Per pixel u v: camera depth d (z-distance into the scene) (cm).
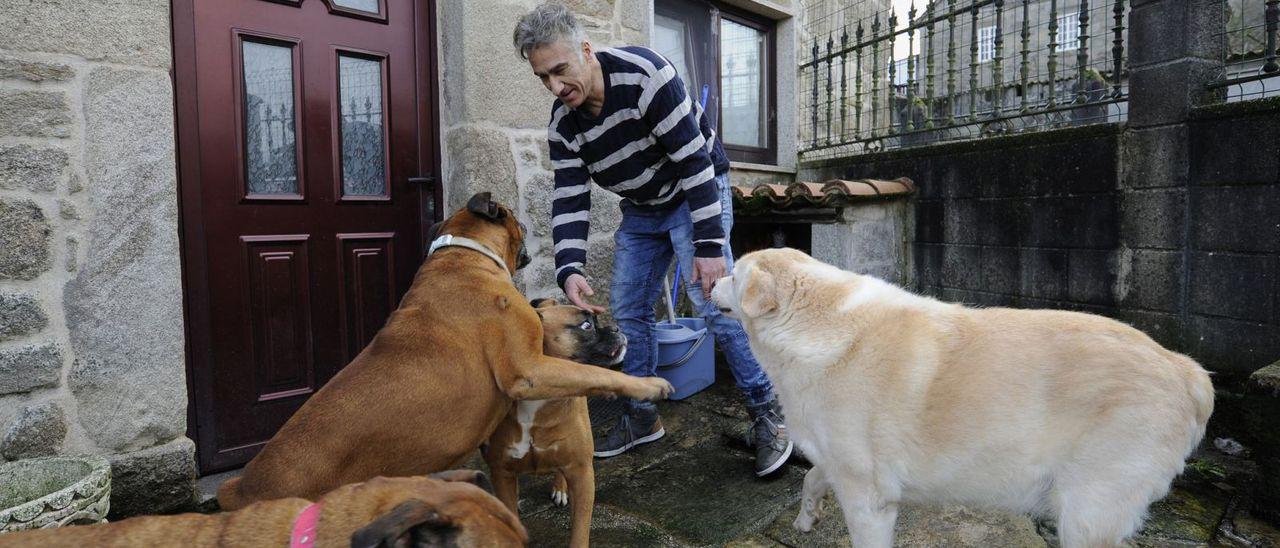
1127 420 166
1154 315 345
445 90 358
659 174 290
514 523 153
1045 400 173
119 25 249
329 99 328
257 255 309
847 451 189
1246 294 312
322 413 184
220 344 299
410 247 358
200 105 292
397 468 196
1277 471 237
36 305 239
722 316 286
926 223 452
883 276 450
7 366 235
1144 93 342
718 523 259
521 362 209
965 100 702
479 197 243
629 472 306
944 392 179
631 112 268
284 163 319
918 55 562
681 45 495
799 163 561
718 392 411
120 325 255
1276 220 301
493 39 351
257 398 311
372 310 346
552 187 381
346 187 337
